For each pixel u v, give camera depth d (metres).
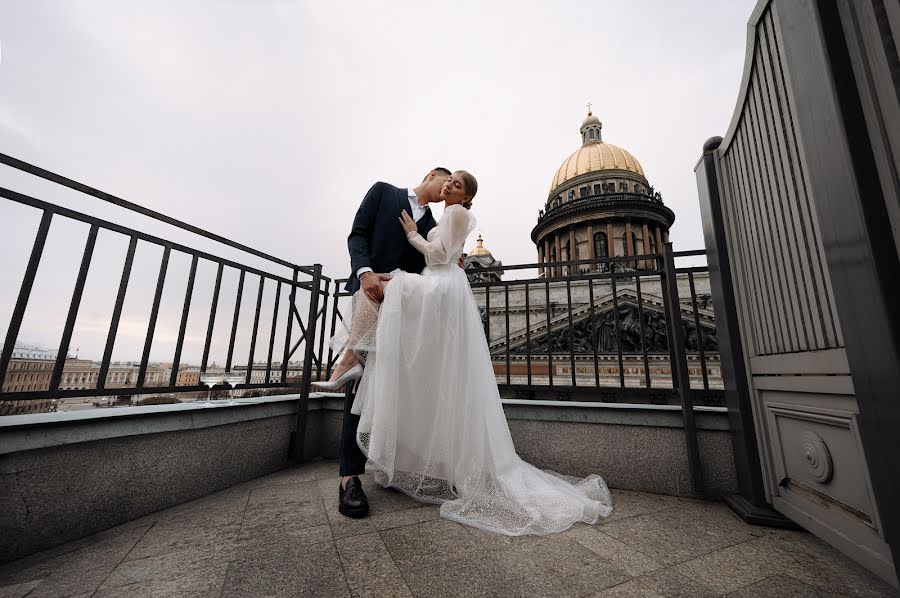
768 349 1.56
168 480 1.58
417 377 1.61
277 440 2.23
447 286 1.69
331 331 2.99
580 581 1.03
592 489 1.77
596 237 31.25
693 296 2.28
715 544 1.30
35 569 1.06
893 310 0.78
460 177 1.84
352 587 0.97
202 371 1.96
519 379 11.70
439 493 1.71
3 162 1.27
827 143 0.93
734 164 1.82
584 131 40.31
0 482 1.12
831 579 1.06
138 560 1.11
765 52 1.42
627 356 11.21
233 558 1.12
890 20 0.79
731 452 1.87
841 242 0.91
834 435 1.17
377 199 1.90
